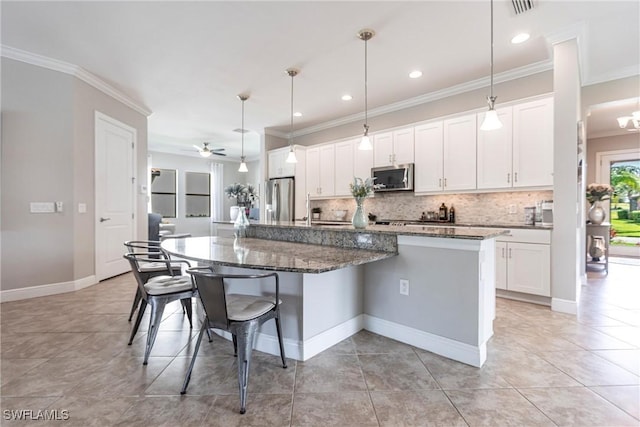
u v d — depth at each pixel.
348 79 3.95
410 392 1.70
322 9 2.56
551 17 2.68
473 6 2.53
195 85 4.14
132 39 3.02
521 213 3.79
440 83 4.09
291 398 1.65
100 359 2.08
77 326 2.65
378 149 4.88
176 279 2.39
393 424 1.45
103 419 1.48
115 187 4.40
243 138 7.35
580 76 3.48
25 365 1.99
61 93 3.56
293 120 5.84
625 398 1.63
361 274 2.59
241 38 3.00
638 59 3.42
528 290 3.21
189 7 2.53
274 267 1.65
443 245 2.12
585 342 2.31
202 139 7.49
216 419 1.49
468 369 1.94
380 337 2.44
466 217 4.24
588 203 5.18
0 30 2.87
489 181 3.71
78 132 3.73
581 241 4.05
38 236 3.46
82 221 3.82
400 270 2.35
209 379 1.84
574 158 2.91
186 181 9.29
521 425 1.43
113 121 4.33
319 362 2.05
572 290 2.91
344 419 1.48
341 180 5.42
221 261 1.84
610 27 2.82
